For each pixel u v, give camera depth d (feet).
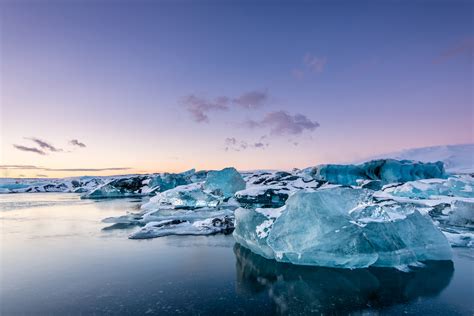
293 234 32.27
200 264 32.63
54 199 158.71
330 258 30.19
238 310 20.83
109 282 26.76
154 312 20.51
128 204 119.14
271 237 33.58
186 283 26.50
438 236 33.88
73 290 24.75
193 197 95.81
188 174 212.02
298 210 33.14
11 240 45.70
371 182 125.90
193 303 22.09
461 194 87.15
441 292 24.13
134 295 23.63
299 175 159.53
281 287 25.38
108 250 39.11
